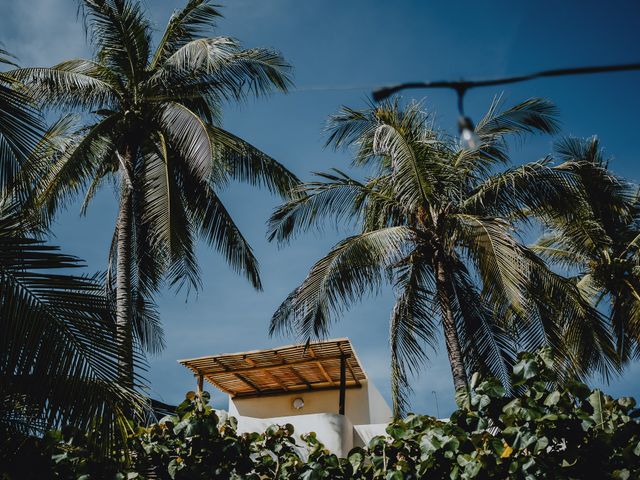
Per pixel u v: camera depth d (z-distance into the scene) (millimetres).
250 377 16984
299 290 10648
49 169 11539
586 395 5262
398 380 11602
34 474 5559
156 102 13062
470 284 11930
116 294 12203
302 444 8789
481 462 5105
